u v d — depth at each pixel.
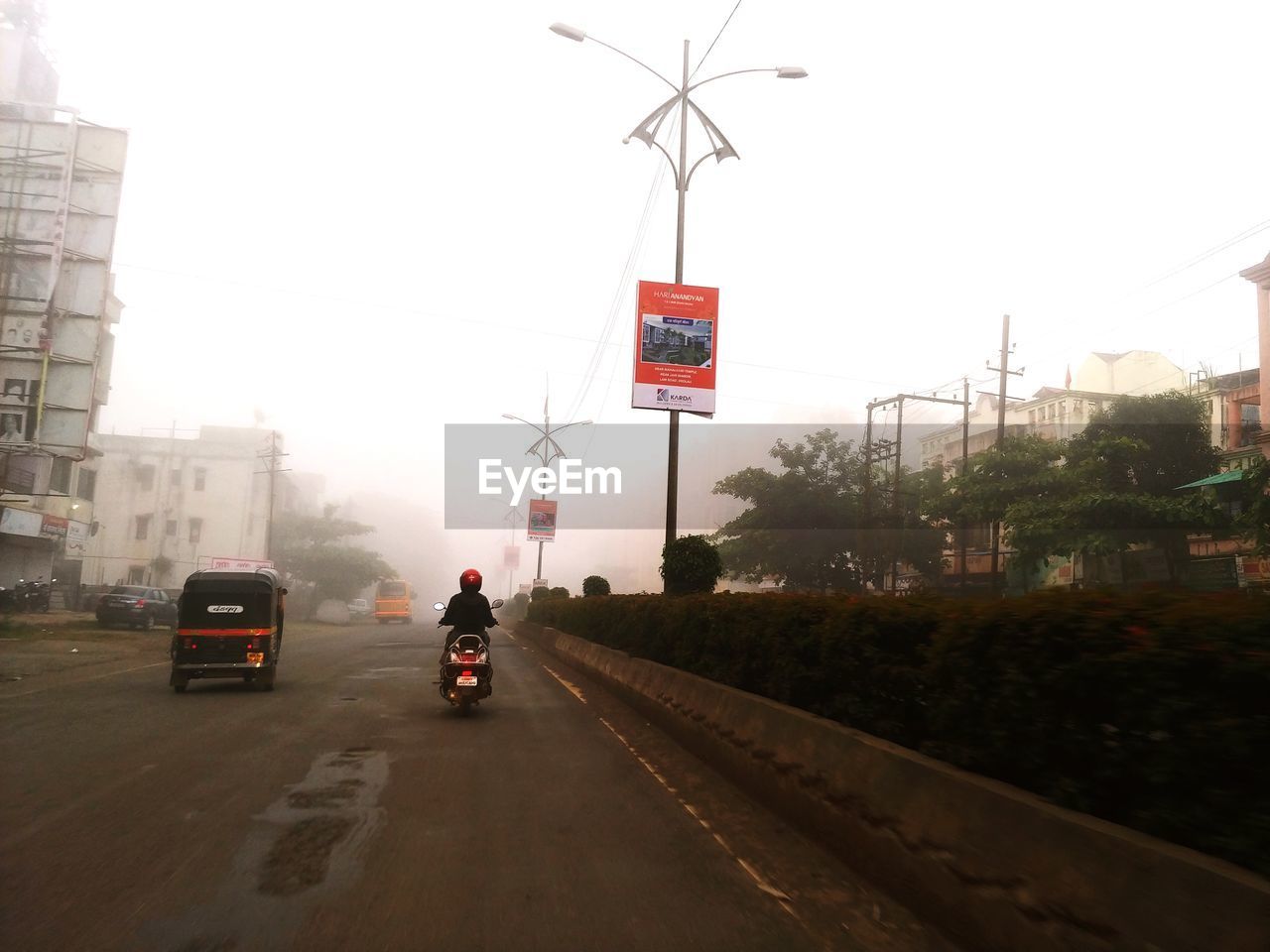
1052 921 3.69
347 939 4.24
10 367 26.41
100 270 27.38
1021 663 4.41
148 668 18.17
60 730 10.20
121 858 5.44
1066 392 45.38
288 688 14.83
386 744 9.61
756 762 7.34
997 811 4.25
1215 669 3.32
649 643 13.34
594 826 6.43
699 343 16.12
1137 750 3.71
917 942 4.36
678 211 17.77
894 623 5.93
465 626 12.59
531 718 11.86
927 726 5.44
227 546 63.72
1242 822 3.18
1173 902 3.16
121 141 27.89
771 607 8.20
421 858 5.54
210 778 7.72
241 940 4.20
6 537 35.25
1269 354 28.06
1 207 26.70
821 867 5.55
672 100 18.02
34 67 34.94
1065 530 25.58
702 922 4.58
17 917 4.45
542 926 4.47
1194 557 24.45
